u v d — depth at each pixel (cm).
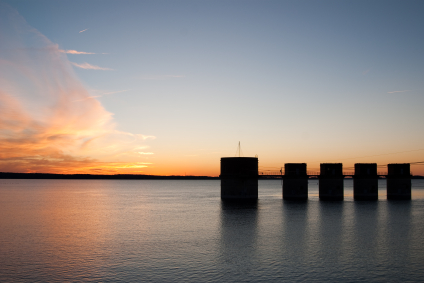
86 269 3397
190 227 5625
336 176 10375
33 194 16200
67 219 6825
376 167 10681
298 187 10238
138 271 3325
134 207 9306
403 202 9612
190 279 3106
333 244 4328
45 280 3100
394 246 4219
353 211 7562
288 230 5275
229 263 3553
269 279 3103
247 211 7681
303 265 3478
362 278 3131
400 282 3044
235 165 9556
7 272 3316
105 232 5281
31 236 5012
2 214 7756
